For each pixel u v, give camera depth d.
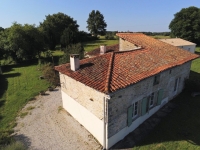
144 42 16.94
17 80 23.28
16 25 34.06
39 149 9.61
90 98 9.97
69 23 61.94
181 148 9.22
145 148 9.33
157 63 12.54
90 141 10.17
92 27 89.44
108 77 9.05
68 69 11.43
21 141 10.24
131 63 11.58
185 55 16.22
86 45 54.50
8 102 15.91
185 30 54.34
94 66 11.10
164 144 9.55
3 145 9.66
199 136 10.12
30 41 35.25
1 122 12.45
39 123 12.18
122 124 9.94
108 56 12.46
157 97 12.64
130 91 9.77
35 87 19.89
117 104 9.14
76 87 11.22
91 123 10.50
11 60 34.47
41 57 39.25
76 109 12.00
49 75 21.53
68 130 11.28
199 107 13.58
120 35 17.83
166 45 18.08
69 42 42.88
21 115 13.37
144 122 11.79
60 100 16.05
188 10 54.41
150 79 11.20
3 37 34.19
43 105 15.06
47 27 50.16
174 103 14.38
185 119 11.91
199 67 27.39
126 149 9.39
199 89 15.80
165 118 12.12
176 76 14.62
